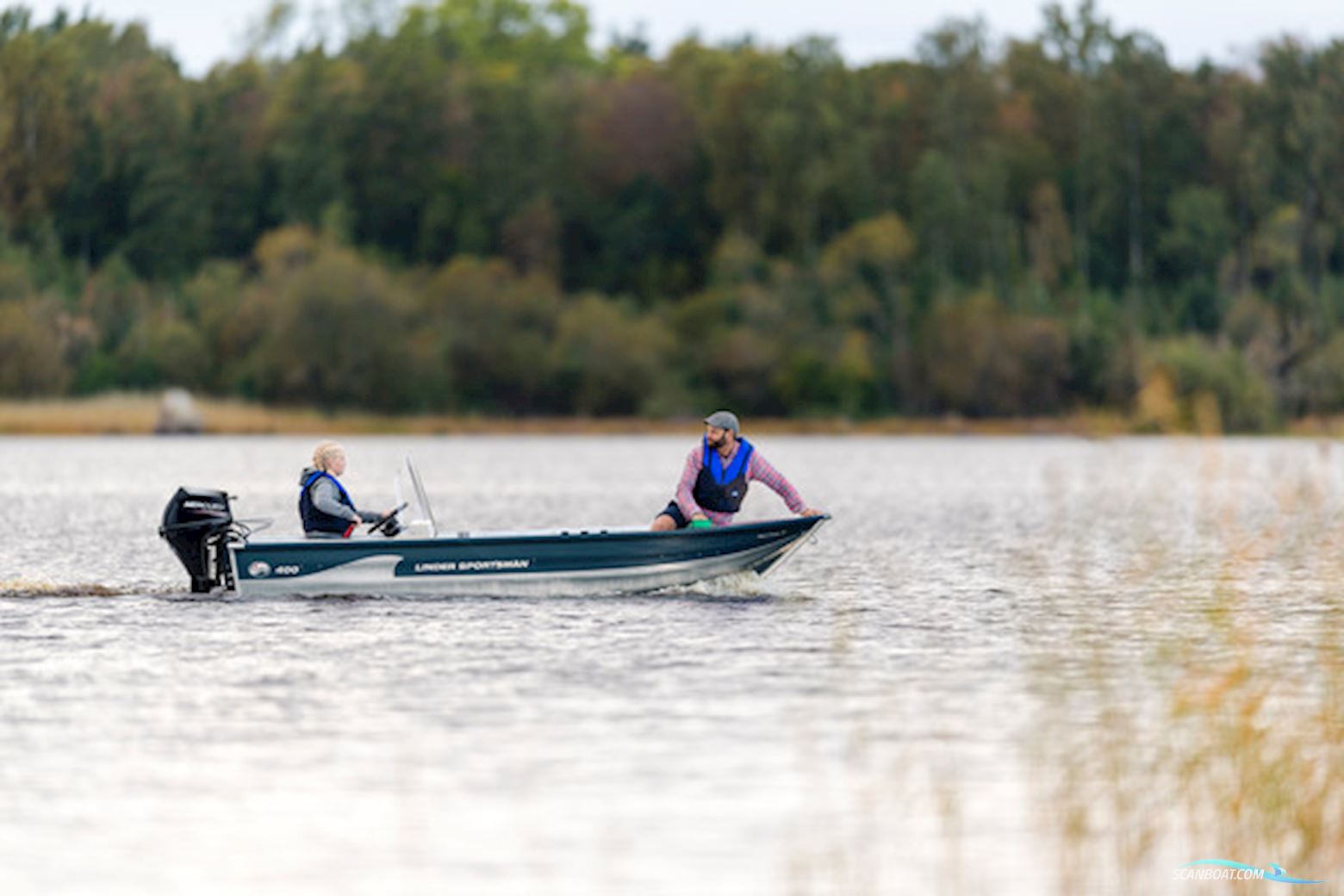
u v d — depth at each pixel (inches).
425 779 1744.6
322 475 2979.8
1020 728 1962.4
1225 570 3508.9
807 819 1622.8
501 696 2130.9
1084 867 1497.3
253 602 2913.4
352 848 1540.4
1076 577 3484.3
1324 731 1883.6
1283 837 1565.0
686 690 2172.7
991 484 7559.1
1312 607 3009.4
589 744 1883.6
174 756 1825.8
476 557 2952.8
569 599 2960.1
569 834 1578.5
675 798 1685.5
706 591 3038.9
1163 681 2251.5
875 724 1984.5
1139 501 6146.7
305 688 2183.8
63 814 1627.7
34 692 2153.1
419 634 2596.0
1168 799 1680.6
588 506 5964.6
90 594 3019.2
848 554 4042.8
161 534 2982.3
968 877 1485.0
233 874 1476.4
